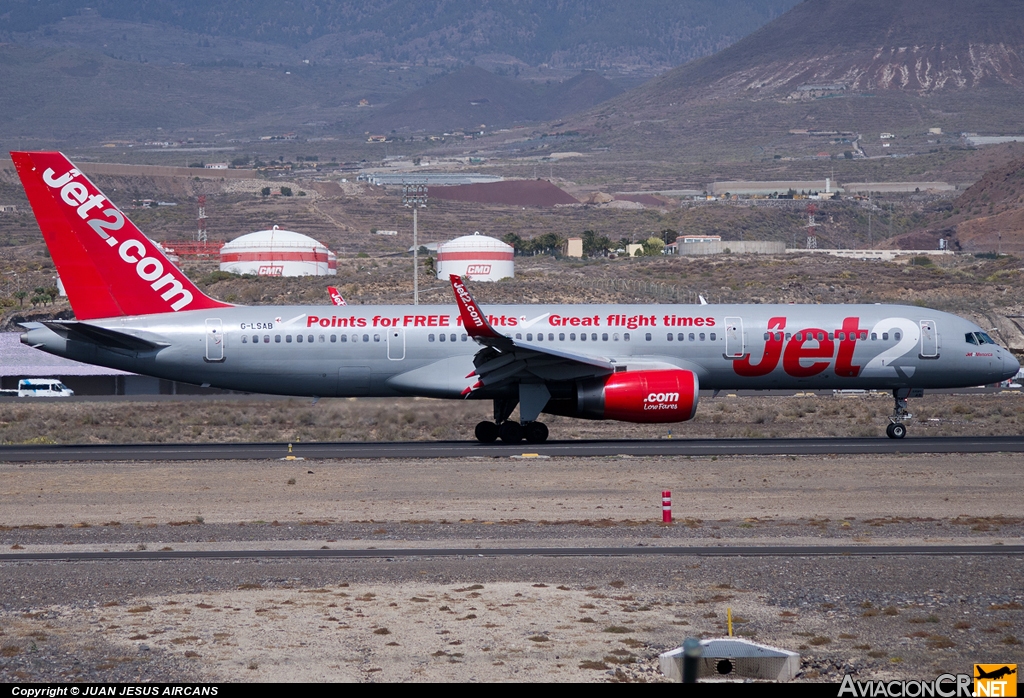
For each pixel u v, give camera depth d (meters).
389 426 193.88
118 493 124.00
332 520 107.62
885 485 124.94
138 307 171.88
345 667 64.88
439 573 85.69
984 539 97.19
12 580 84.31
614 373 164.00
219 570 87.31
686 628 72.06
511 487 125.00
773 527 102.50
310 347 169.75
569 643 69.06
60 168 168.62
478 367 162.12
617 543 96.31
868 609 76.38
